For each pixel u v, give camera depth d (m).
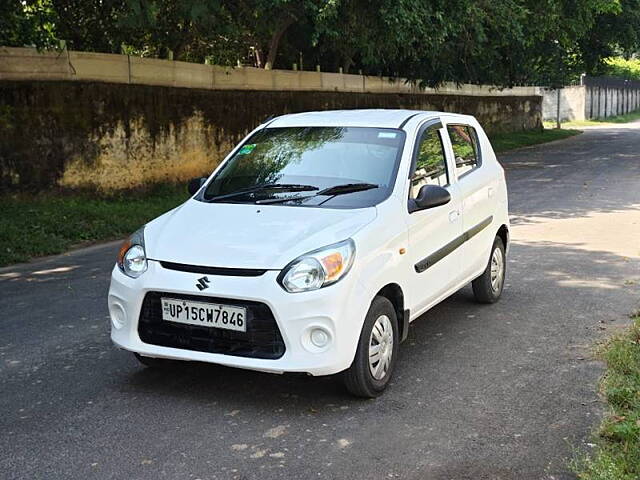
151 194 14.12
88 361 5.42
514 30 20.58
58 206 11.73
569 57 34.94
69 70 12.48
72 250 10.09
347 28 14.92
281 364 4.22
